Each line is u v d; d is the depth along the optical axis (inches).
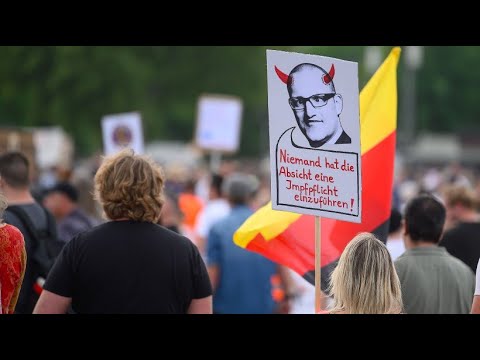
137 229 243.1
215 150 1002.1
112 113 2389.3
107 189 244.1
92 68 2370.8
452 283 299.6
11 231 278.8
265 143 4033.0
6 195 347.9
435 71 4330.7
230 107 992.9
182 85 2768.2
